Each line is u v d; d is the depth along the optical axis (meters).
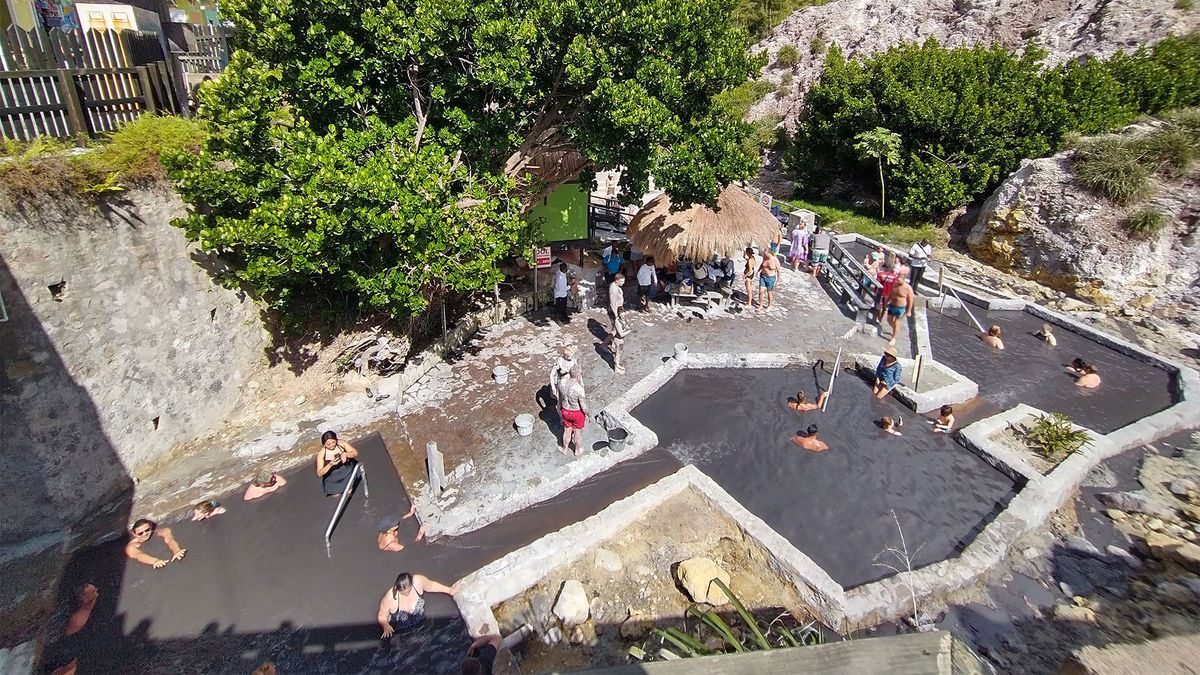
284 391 12.20
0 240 7.76
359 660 7.30
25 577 8.03
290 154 9.80
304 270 10.25
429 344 14.05
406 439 11.09
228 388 11.56
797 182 30.00
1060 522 9.71
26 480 8.38
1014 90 23.61
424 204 10.23
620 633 7.79
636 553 8.95
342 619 7.76
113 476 9.42
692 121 13.03
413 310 11.19
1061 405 12.84
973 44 33.06
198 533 8.93
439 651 7.45
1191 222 17.17
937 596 8.29
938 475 10.67
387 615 7.61
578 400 10.14
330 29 10.98
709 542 9.17
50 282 8.35
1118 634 7.77
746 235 16.27
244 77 10.25
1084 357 14.87
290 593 8.08
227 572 8.33
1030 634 7.84
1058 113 21.69
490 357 14.06
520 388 12.80
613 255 17.20
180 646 7.34
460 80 11.38
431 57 11.10
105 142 9.67
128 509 9.25
